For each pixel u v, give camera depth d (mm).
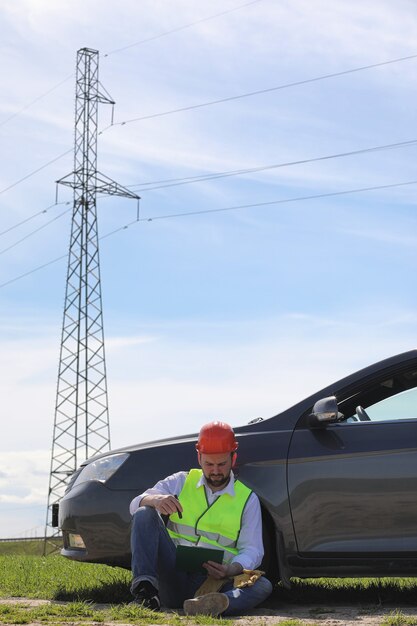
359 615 5258
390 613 5168
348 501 5750
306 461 5848
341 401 6047
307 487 5809
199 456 5129
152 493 5184
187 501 5199
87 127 52281
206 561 4867
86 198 51562
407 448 5746
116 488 6152
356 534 5727
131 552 5613
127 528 6062
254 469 5891
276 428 6035
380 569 5707
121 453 6312
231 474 5191
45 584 7324
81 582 7324
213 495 5172
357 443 5828
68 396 48688
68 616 4805
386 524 5695
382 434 5836
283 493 5828
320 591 6426
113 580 7141
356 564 5730
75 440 48031
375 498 5719
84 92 52625
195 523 5156
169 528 5230
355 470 5762
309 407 6047
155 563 5055
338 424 5945
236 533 5125
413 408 5906
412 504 5676
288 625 4492
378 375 6055
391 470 5727
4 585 7402
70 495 6348
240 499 5160
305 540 5781
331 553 5742
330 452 5832
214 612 4824
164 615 4734
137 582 4980
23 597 6598
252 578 4984
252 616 5000
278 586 6266
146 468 6145
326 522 5762
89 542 6172
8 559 11789
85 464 6578
